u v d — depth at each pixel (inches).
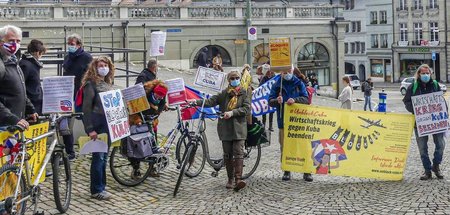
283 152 409.1
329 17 1752.0
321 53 1750.7
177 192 368.2
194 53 1590.8
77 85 426.3
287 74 414.3
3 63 297.3
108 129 339.0
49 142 309.4
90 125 337.4
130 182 380.5
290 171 409.4
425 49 2851.9
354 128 408.8
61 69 552.7
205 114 406.3
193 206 336.5
